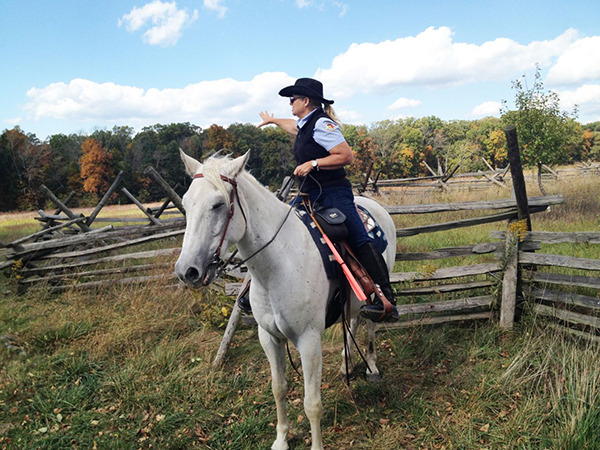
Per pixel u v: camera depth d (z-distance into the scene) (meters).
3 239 14.67
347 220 2.96
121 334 4.94
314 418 2.82
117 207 41.22
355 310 3.32
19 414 3.71
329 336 4.77
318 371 2.81
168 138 78.38
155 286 6.10
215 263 2.25
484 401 3.36
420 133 68.31
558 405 3.10
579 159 72.44
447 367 4.00
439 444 3.03
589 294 4.45
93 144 60.50
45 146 62.72
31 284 7.08
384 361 4.24
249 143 62.47
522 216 4.41
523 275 4.54
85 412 3.66
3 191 57.72
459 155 64.25
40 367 4.41
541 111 15.68
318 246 2.84
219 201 2.23
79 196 60.72
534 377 3.47
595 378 3.12
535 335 4.12
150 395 3.82
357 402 3.62
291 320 2.68
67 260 7.87
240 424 3.40
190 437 3.32
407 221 10.10
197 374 4.21
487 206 4.50
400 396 3.61
